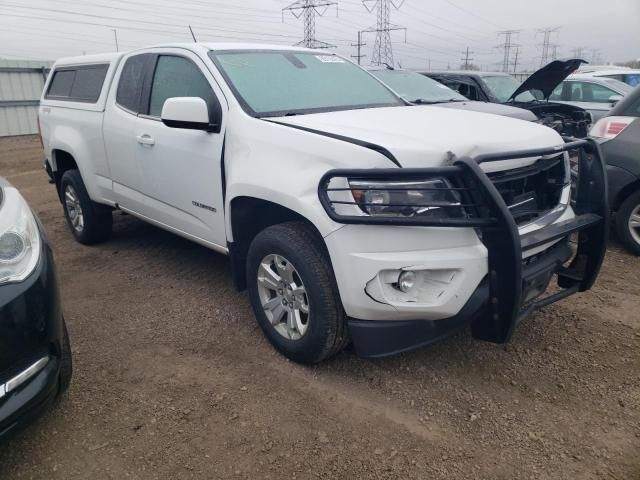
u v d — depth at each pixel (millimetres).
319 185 2686
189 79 3928
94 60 5238
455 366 3227
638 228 4887
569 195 3277
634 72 12367
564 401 2891
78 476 2455
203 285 4520
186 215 4051
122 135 4520
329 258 2918
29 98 16609
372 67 8211
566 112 7969
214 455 2551
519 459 2488
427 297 2672
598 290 4223
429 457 2510
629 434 2629
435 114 3479
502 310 2662
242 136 3312
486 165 2725
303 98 3771
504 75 10180
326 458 2516
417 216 2582
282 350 3305
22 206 2646
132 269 4945
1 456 2580
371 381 3096
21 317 2268
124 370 3266
